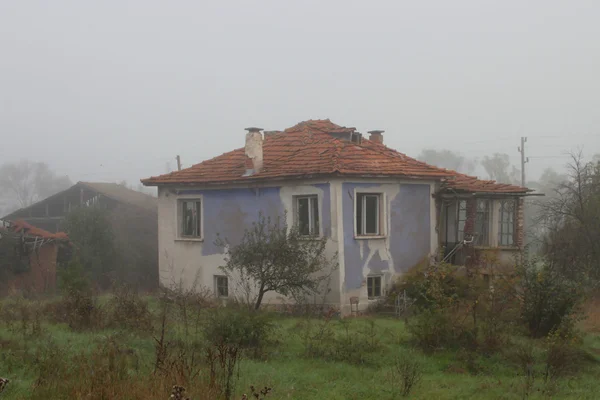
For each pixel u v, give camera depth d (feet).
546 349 42.78
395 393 32.48
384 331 49.62
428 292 53.01
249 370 33.88
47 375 28.17
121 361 29.50
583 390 35.65
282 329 49.16
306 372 35.83
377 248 69.26
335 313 64.95
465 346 43.47
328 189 66.85
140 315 48.03
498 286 50.06
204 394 25.30
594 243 82.89
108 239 109.09
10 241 96.73
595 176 88.58
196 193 78.18
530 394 34.06
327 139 79.00
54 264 100.58
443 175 73.87
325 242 62.08
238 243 73.82
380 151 78.33
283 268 59.21
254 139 73.56
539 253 85.87
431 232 74.38
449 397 32.68
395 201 71.15
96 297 57.21
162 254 81.56
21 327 43.32
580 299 49.57
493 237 76.33
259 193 72.33
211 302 63.05
